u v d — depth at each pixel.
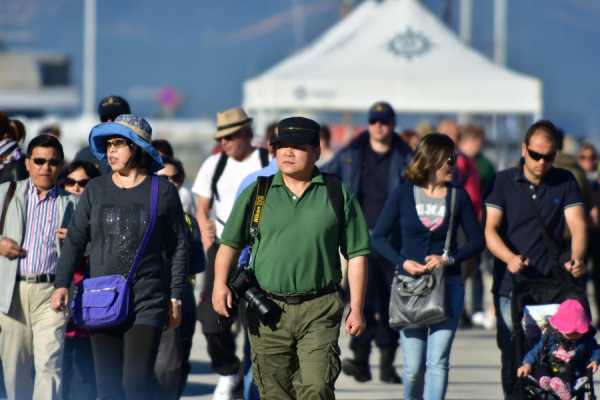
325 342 19.94
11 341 23.20
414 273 23.88
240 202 20.44
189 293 24.67
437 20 59.34
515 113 57.09
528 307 22.73
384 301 29.69
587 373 22.03
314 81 56.69
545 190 24.00
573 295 22.77
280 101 56.69
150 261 21.58
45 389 22.86
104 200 21.66
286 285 19.97
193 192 28.44
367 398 28.78
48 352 22.95
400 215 24.58
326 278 20.11
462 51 57.75
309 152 20.03
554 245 23.81
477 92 56.62
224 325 21.42
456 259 23.97
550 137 23.59
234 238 20.45
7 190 23.34
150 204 21.56
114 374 21.56
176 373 24.33
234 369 26.98
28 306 23.11
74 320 21.48
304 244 19.98
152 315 21.39
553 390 21.97
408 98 56.53
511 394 22.67
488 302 49.56
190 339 24.86
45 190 23.44
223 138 27.89
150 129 21.97
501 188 24.23
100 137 21.80
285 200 20.19
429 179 24.42
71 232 21.84
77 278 23.36
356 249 20.33
